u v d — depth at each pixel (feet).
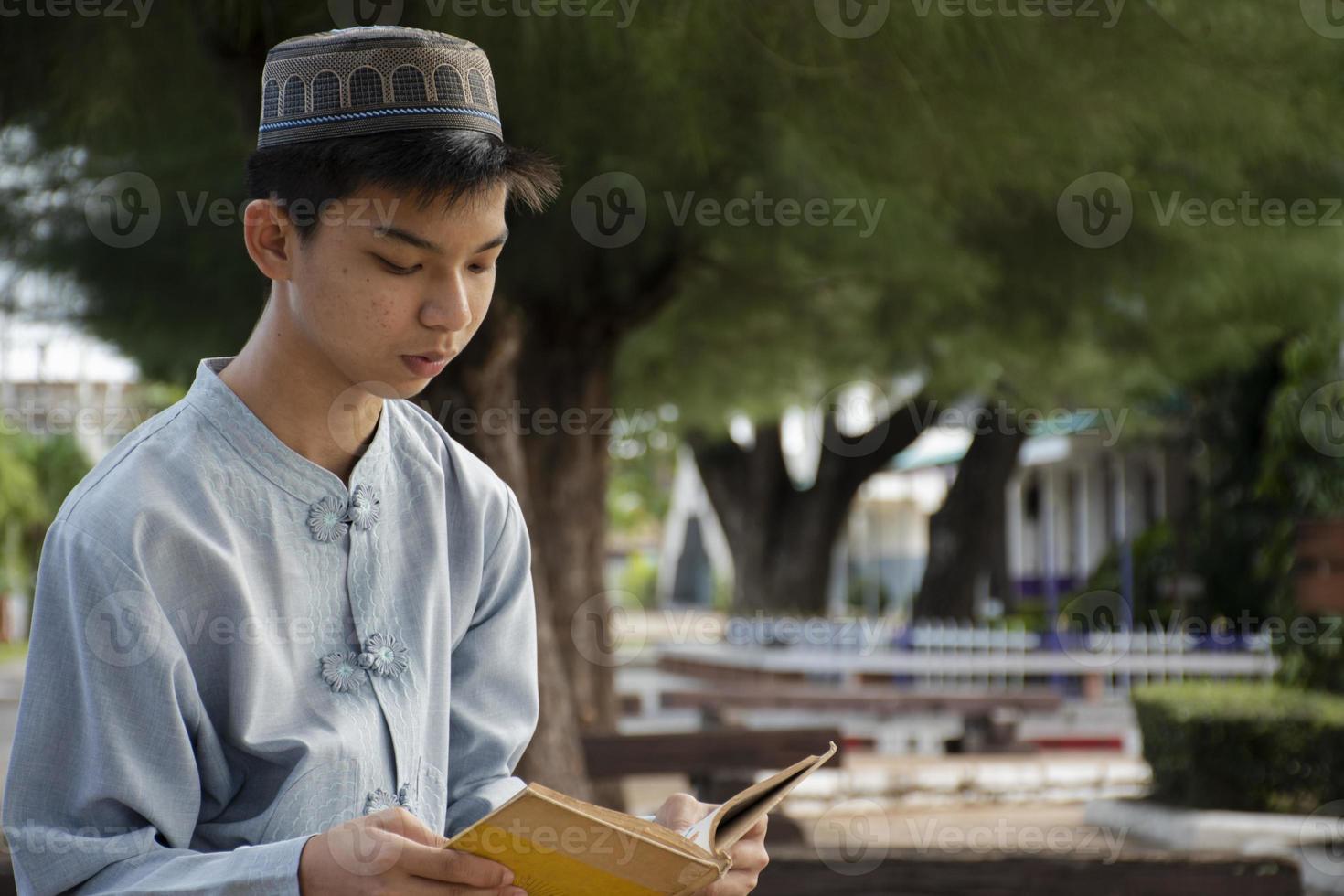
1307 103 13.09
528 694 5.34
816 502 55.06
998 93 12.23
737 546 56.75
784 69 11.88
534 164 4.42
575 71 11.64
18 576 75.51
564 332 20.51
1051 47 11.71
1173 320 20.02
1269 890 12.36
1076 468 65.51
